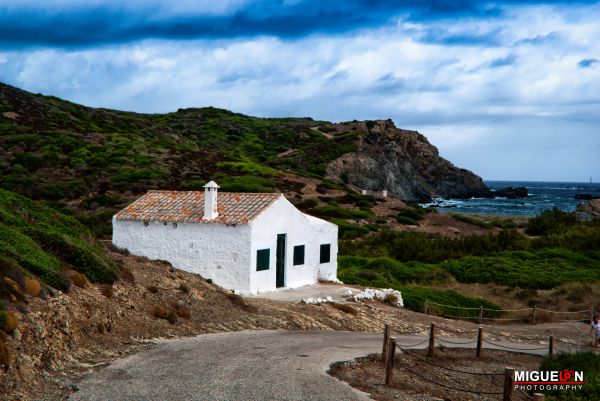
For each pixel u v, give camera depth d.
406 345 19.97
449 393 14.43
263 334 18.47
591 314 29.72
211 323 18.80
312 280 30.50
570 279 37.91
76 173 67.88
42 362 11.86
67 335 13.47
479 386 15.81
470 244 47.94
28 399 10.34
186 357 14.20
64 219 23.16
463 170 150.75
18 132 81.50
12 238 16.30
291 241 28.72
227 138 137.00
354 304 26.44
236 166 79.94
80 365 12.70
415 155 141.25
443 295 33.50
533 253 45.38
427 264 42.91
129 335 15.56
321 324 21.72
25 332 12.05
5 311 11.73
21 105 97.75
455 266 41.66
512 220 78.31
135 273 21.02
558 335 26.69
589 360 18.16
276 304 23.48
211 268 26.70
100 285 17.62
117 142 83.69
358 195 80.06
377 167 117.00
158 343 15.45
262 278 26.70
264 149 128.75
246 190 67.00
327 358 15.46
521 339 25.22
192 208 28.61
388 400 12.41
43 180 64.69
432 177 141.00
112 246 27.09
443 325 26.20
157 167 71.94
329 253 31.95
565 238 49.75
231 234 26.25
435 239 51.34
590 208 63.53
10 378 10.64
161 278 21.39
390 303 29.17
